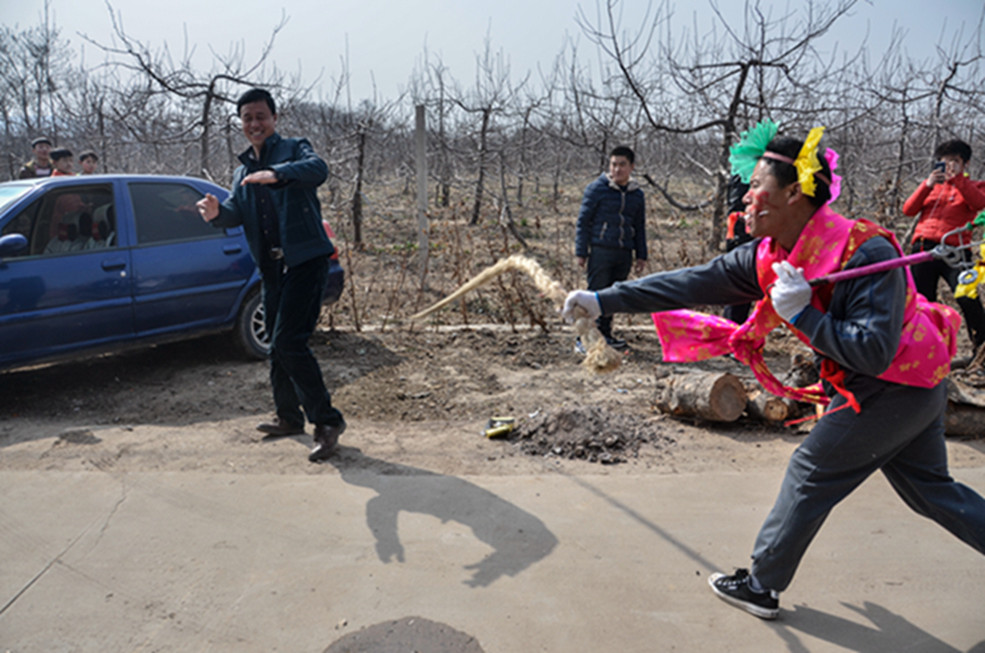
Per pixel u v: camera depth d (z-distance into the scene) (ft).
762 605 8.29
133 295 16.79
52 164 29.22
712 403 14.03
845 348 6.54
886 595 8.80
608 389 17.11
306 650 7.88
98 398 16.53
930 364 6.98
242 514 10.99
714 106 32.17
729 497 11.48
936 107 35.04
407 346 20.72
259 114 12.51
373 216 51.34
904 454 7.81
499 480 12.15
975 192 16.84
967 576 9.21
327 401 13.14
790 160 6.98
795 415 14.53
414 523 10.65
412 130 57.98
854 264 6.73
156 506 11.25
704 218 49.29
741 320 19.54
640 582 9.07
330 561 9.64
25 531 10.48
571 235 44.06
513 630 8.14
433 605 8.63
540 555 9.73
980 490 11.57
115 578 9.30
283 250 12.41
